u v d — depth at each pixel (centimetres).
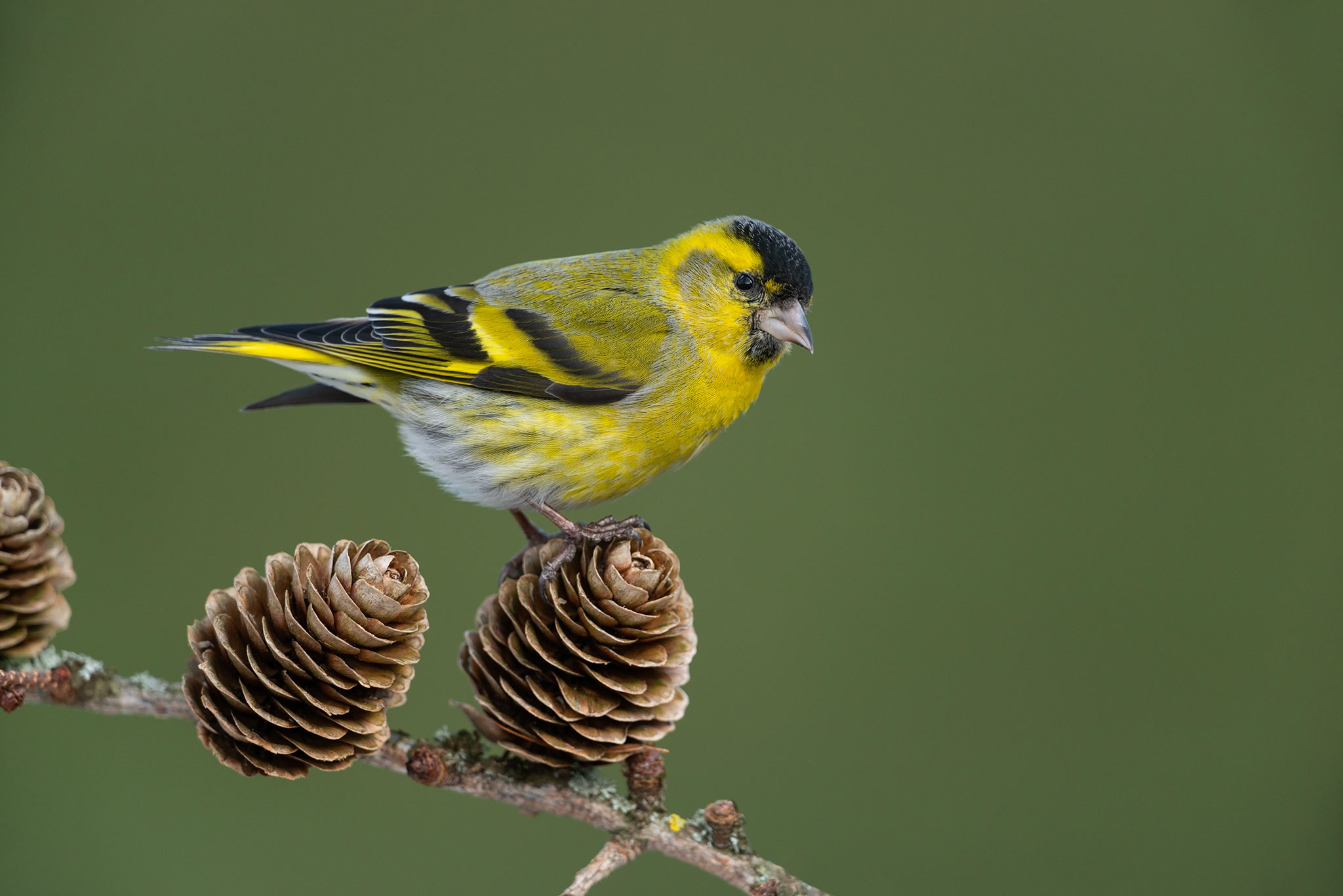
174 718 327
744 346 334
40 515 326
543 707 327
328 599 325
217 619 325
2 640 326
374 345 334
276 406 335
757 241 334
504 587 327
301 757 325
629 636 327
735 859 327
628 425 334
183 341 334
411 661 325
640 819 327
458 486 334
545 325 334
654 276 335
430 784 327
